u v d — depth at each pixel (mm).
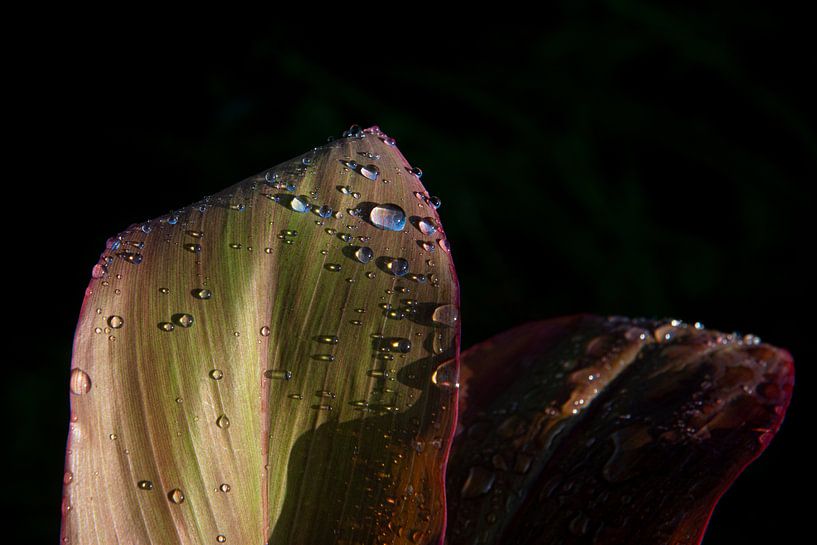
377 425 281
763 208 816
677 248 820
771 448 660
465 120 989
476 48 1037
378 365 283
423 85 983
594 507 297
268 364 283
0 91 1034
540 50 971
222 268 284
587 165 851
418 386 281
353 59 1061
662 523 290
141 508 274
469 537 301
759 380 316
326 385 283
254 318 283
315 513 280
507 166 878
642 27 920
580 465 306
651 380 321
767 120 893
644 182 912
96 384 275
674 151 911
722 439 302
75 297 890
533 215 856
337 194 292
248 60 1090
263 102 1047
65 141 1013
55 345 837
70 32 1099
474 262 851
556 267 839
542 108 937
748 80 878
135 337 279
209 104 1073
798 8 899
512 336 343
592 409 318
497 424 320
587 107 904
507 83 943
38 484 727
